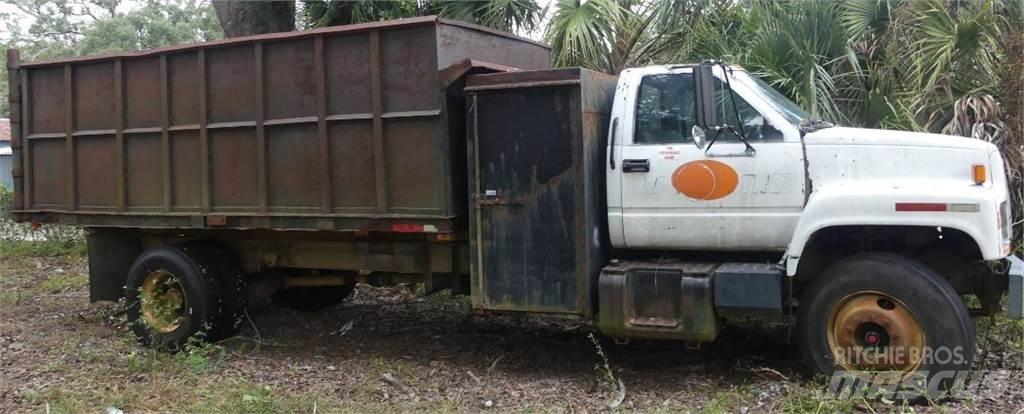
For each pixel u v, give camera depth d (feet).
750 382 17.60
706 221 17.01
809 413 15.28
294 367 19.97
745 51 28.14
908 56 26.30
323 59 18.95
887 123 25.48
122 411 16.52
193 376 19.04
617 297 17.03
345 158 19.02
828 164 16.30
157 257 21.85
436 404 16.89
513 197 17.80
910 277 15.47
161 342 21.68
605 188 18.24
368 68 18.54
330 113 19.04
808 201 16.31
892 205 15.58
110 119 22.13
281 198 19.86
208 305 21.53
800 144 16.39
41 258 40.19
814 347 16.37
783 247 16.70
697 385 17.62
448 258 19.89
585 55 29.37
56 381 18.93
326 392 17.81
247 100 20.06
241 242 22.66
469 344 22.04
